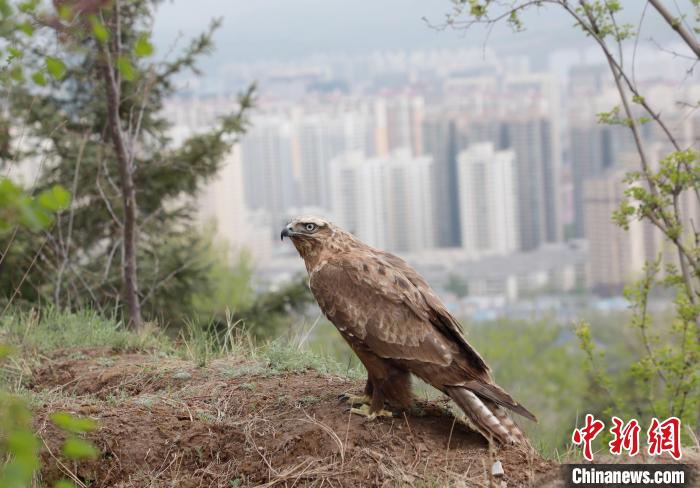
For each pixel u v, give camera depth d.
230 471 4.96
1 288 11.77
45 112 12.17
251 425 5.29
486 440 4.95
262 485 4.70
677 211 8.91
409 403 5.21
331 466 4.73
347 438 4.96
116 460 5.08
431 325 5.05
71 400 5.89
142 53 3.27
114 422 5.34
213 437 5.23
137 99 11.38
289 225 5.41
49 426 5.23
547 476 4.58
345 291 5.17
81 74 11.10
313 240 5.42
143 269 13.26
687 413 8.52
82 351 7.21
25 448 2.80
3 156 11.49
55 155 12.82
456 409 5.52
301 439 5.00
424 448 4.88
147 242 13.92
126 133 11.22
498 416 4.89
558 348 32.50
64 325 7.91
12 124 11.50
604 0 8.82
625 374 10.20
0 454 3.79
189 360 6.87
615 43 9.04
